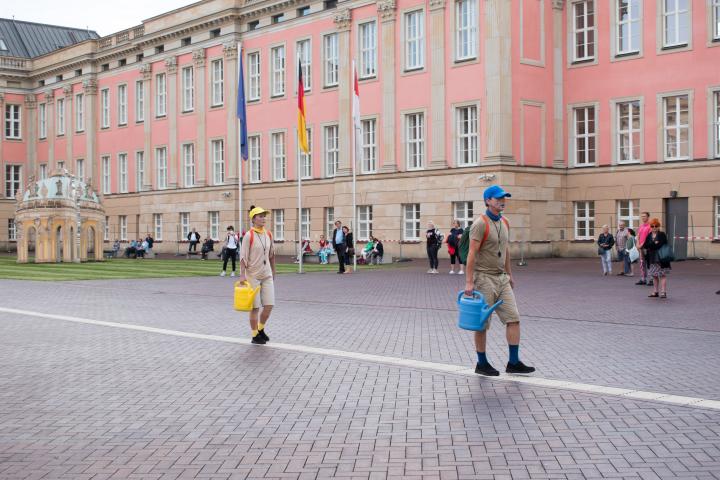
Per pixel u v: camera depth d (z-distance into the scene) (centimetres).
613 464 733
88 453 796
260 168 5938
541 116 4516
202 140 6359
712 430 838
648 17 4275
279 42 5716
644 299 2189
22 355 1375
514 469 724
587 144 4556
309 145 5516
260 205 5925
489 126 4362
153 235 6919
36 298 2428
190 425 895
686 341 1441
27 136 8388
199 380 1140
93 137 7600
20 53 8475
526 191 4409
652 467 723
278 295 2452
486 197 1126
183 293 2591
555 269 3516
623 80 4378
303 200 5572
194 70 6412
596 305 2052
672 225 4212
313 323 1759
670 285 2609
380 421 895
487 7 4372
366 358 1295
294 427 878
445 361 1262
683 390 1028
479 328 1112
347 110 5147
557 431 843
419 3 4728
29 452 802
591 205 4550
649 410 925
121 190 7356
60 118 8088
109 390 1084
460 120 4556
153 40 6762
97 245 5128
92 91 7581
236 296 1447
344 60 5156
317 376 1152
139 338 1560
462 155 4550
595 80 4497
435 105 4634
